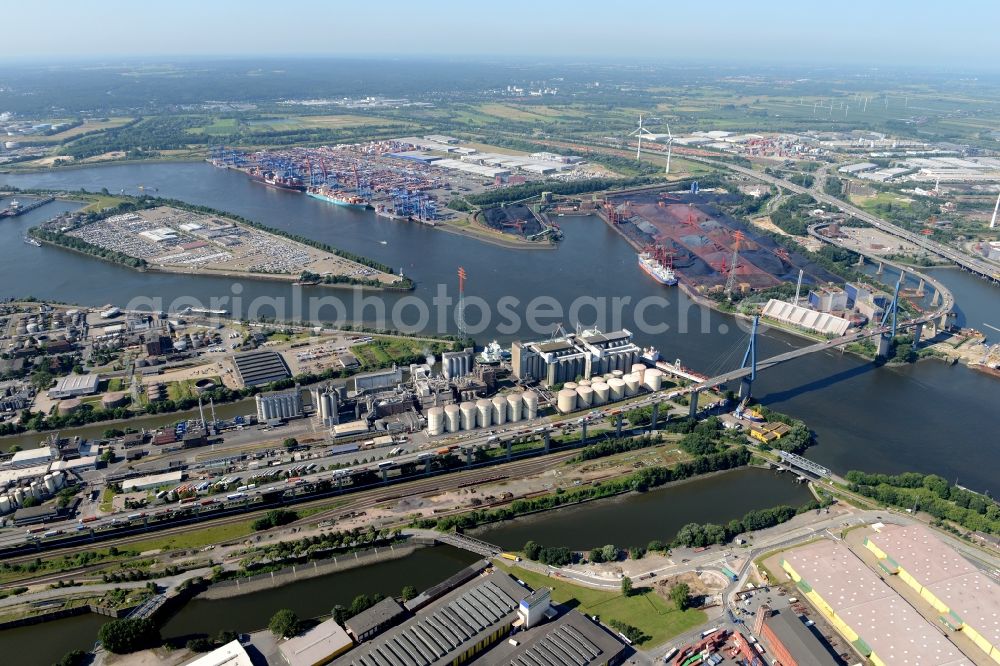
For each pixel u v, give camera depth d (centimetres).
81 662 19500
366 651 19175
